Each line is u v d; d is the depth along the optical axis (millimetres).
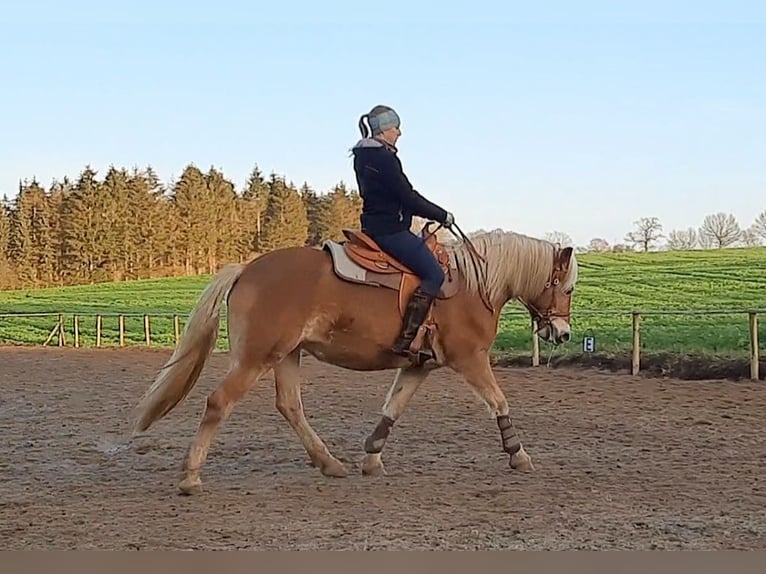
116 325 38156
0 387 17000
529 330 26719
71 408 13641
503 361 21453
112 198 68250
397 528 6078
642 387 15898
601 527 6109
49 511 6652
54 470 8508
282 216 73688
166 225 69938
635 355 18594
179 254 70312
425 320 7461
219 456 9164
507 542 5738
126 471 8445
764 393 14742
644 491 7285
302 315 7137
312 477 7988
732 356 18391
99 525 6203
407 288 7348
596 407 13117
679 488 7402
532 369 20078
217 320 7352
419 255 7371
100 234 67250
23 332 37375
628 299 34500
